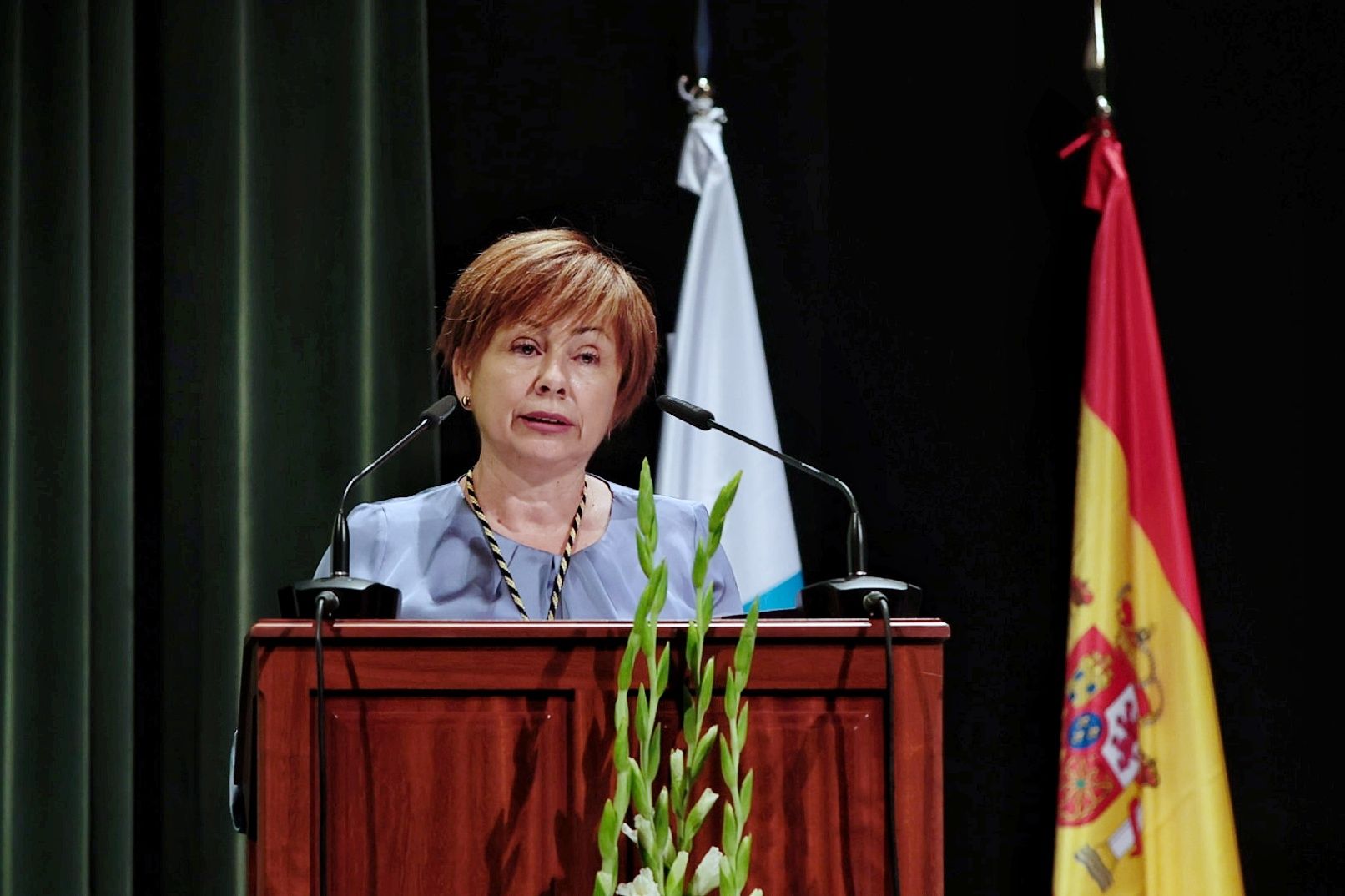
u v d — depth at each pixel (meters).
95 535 7.08
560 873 3.60
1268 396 7.90
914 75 8.05
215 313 7.12
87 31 7.31
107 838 6.95
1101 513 7.23
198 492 7.07
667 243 7.73
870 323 7.89
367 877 3.58
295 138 7.32
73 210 7.22
